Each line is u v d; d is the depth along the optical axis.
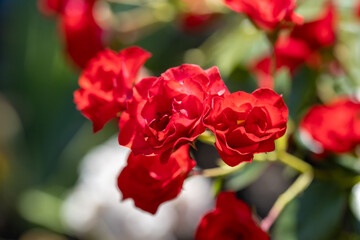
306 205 0.38
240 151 0.29
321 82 0.42
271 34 0.34
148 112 0.29
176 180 0.31
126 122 0.29
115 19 0.51
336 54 0.42
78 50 0.46
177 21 0.50
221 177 0.34
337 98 0.41
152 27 0.51
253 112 0.29
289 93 0.40
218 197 0.33
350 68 0.43
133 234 0.60
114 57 0.32
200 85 0.28
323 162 0.38
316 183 0.38
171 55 0.54
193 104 0.28
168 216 0.61
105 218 0.61
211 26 0.53
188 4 0.47
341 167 0.38
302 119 0.39
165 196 0.31
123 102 0.31
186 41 0.55
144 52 0.32
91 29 0.46
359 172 0.38
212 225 0.33
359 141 0.37
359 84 0.42
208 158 0.62
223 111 0.28
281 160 0.36
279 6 0.32
